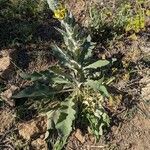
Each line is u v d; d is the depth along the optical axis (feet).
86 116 2.53
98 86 2.42
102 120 2.50
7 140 2.47
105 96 2.47
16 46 2.92
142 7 3.20
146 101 2.65
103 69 2.77
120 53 2.92
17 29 3.03
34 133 2.46
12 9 3.14
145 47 2.94
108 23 3.06
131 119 2.58
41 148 2.43
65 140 2.37
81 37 2.61
